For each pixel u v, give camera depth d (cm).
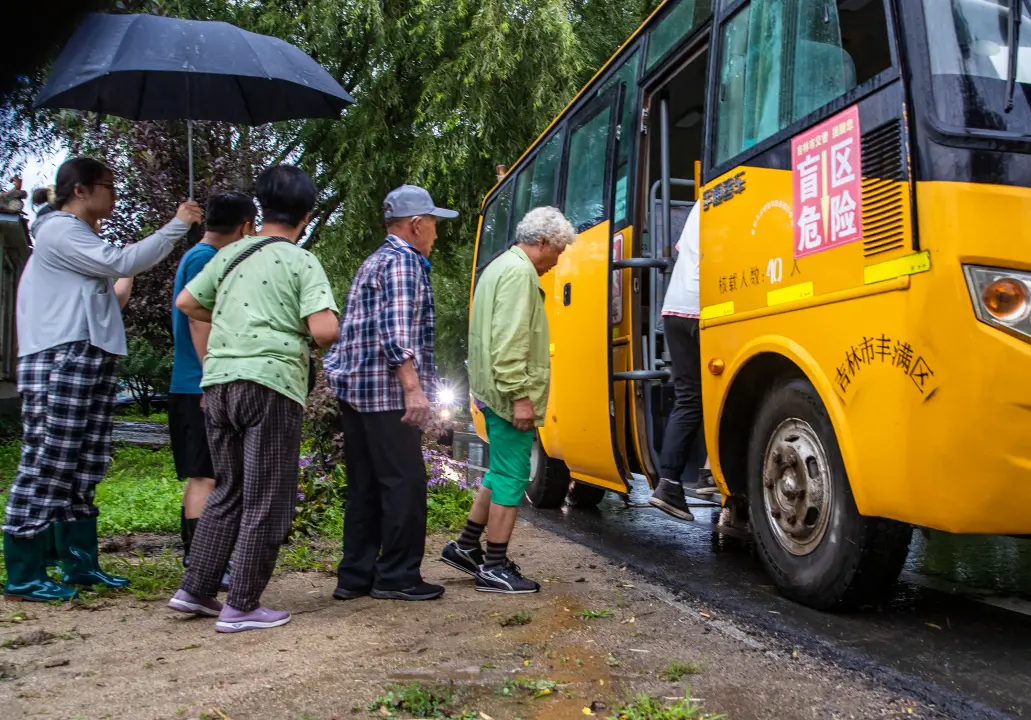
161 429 2023
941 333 332
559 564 562
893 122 358
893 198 356
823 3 414
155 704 311
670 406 638
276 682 332
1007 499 325
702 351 513
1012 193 332
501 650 368
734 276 479
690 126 707
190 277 506
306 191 446
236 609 409
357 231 1636
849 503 401
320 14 1616
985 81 344
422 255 486
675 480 545
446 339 1783
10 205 1641
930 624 407
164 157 1178
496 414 486
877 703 309
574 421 714
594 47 1758
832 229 395
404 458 468
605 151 707
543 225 498
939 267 333
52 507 473
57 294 473
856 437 378
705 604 452
